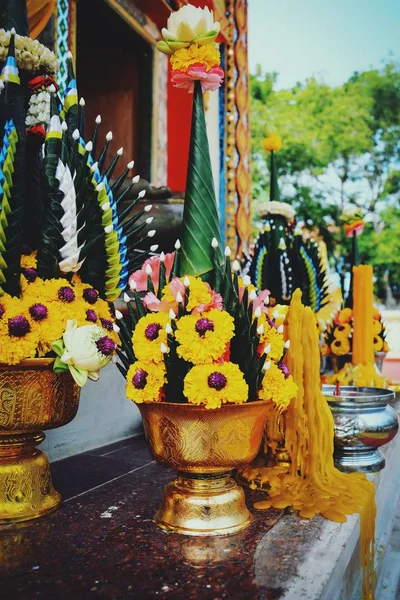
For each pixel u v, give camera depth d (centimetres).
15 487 161
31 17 245
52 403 159
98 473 218
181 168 477
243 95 552
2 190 148
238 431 147
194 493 153
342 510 167
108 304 182
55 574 126
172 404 143
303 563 131
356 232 406
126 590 119
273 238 350
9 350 144
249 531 151
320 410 189
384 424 210
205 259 160
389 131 1414
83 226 163
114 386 281
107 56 454
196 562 132
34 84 164
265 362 154
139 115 446
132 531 152
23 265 160
